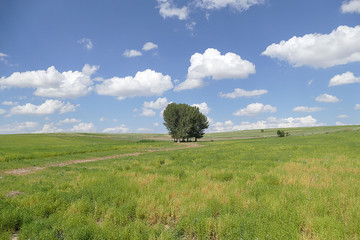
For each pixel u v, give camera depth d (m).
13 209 7.55
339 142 41.62
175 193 9.08
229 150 33.66
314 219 6.08
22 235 5.94
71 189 10.44
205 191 9.25
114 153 37.72
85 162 24.91
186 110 89.62
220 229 5.87
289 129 156.12
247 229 5.76
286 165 15.62
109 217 6.87
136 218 7.00
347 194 8.01
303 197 7.90
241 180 11.38
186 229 6.14
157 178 12.41
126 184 10.88
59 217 6.99
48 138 91.75
